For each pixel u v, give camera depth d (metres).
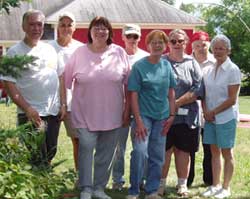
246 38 32.25
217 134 5.98
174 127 6.11
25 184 4.48
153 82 5.61
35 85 5.54
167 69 5.72
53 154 5.75
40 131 5.16
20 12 26.31
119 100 5.68
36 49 5.56
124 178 6.97
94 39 5.58
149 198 5.83
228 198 6.16
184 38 5.97
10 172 4.44
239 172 7.53
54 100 5.74
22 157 4.83
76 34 25.25
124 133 6.35
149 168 5.84
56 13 24.75
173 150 6.30
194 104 6.09
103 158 5.79
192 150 6.20
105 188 6.49
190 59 6.05
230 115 5.92
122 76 5.66
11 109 12.91
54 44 6.26
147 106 5.67
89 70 5.56
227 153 6.07
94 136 5.65
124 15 26.36
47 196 4.71
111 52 5.67
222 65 5.89
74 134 6.26
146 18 26.59
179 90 5.93
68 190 5.70
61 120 5.91
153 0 27.59
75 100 5.67
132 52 6.52
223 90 5.89
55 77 5.73
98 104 5.58
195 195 6.30
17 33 25.44
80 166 5.70
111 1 26.80
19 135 4.80
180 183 6.32
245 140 10.42
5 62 4.34
